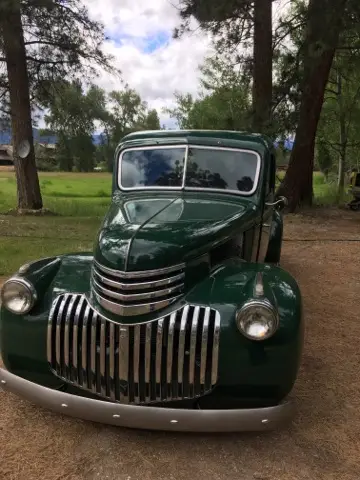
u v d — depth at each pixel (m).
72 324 3.06
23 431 3.22
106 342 2.97
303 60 14.23
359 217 14.90
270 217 5.11
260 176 4.34
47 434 3.20
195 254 3.12
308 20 12.68
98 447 3.06
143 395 2.94
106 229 3.38
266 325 2.75
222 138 4.48
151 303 2.89
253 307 2.76
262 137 4.68
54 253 8.45
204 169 4.40
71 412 2.90
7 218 14.49
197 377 2.88
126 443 3.11
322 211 15.83
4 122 16.16
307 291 6.66
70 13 14.57
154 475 2.82
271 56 15.35
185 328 2.86
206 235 3.26
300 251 9.48
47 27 14.43
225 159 4.42
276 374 2.84
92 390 3.02
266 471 2.87
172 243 3.07
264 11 14.56
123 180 4.54
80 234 11.09
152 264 2.93
